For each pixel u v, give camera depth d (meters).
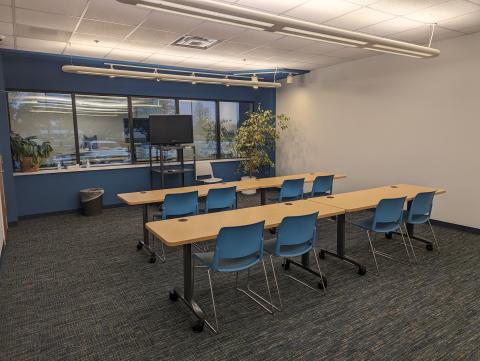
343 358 2.23
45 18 3.80
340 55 5.85
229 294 3.14
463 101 4.80
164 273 3.63
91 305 2.96
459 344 2.35
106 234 5.02
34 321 2.71
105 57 5.76
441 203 5.19
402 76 5.54
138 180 7.07
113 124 6.90
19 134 6.00
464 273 3.51
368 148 6.23
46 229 5.29
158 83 7.16
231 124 8.52
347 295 3.08
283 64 6.57
